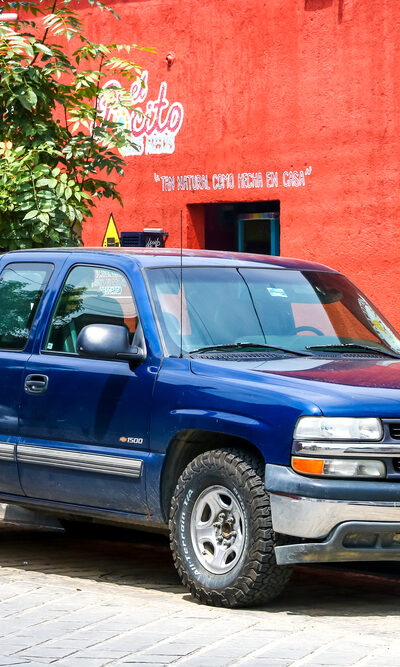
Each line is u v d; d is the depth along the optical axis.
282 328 7.66
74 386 7.62
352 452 6.34
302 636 5.87
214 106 17.72
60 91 12.62
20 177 11.81
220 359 7.15
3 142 12.09
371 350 7.66
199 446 7.12
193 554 6.83
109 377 7.42
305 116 16.75
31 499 8.02
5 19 13.12
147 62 18.41
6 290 8.52
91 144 12.54
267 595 6.58
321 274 8.40
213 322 7.48
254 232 18.17
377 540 6.43
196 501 6.84
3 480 8.13
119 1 18.64
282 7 16.89
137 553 8.90
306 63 16.70
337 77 16.41
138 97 18.55
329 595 7.18
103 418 7.40
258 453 6.69
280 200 17.09
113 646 5.68
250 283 7.88
